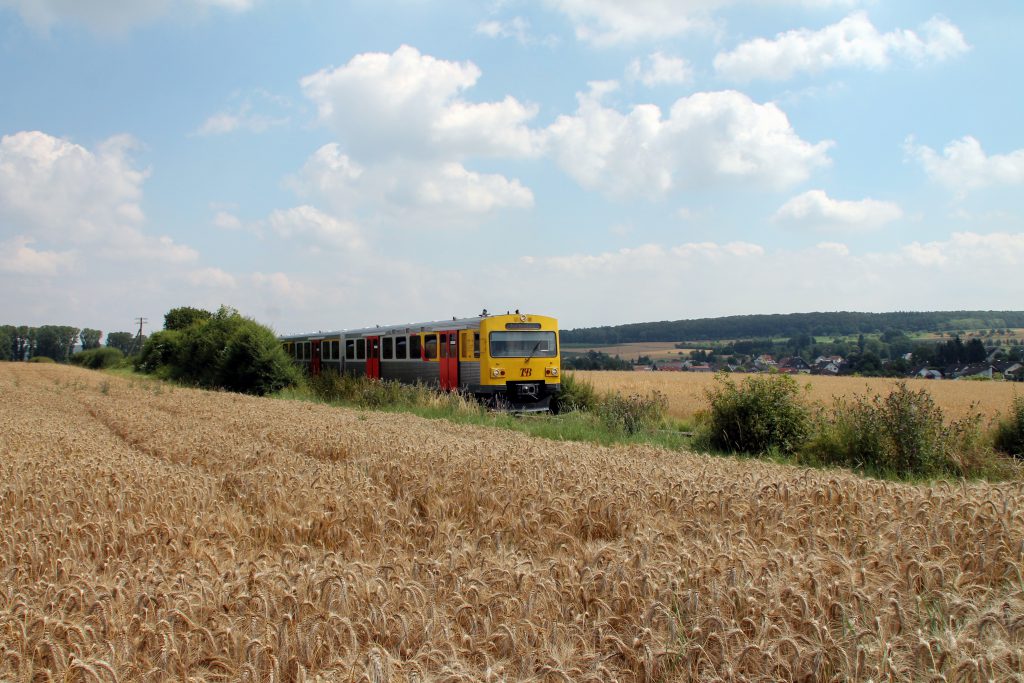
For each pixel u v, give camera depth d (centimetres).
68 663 440
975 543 636
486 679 403
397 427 1655
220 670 442
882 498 816
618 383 3909
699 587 530
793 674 424
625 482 916
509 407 2489
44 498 859
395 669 418
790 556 590
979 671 407
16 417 1981
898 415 1337
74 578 576
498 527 757
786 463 1409
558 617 505
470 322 2575
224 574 579
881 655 431
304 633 448
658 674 437
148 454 1360
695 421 1936
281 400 2850
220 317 4212
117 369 8050
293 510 822
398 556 640
